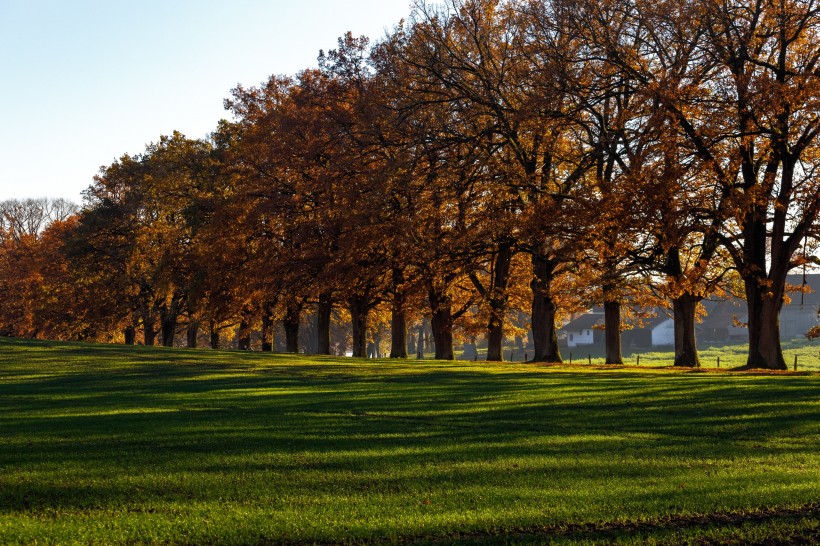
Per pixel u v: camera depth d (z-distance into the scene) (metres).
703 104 28.66
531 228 30.75
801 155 31.11
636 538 7.50
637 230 28.81
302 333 97.38
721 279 36.72
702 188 30.25
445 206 35.41
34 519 8.23
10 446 12.26
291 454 11.55
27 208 88.31
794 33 29.62
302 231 38.62
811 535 7.59
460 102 34.72
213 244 42.06
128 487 9.57
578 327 113.12
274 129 41.09
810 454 11.56
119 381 23.64
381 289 43.66
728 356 77.44
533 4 32.38
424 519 8.09
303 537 7.61
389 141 35.53
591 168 36.78
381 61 35.88
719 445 12.29
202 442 12.58
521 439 12.84
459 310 45.66
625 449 11.93
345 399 18.44
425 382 22.78
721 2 28.11
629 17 31.19
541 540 7.45
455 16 35.56
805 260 31.66
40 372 26.64
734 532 7.66
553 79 31.22
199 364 29.84
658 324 102.00
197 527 7.91
